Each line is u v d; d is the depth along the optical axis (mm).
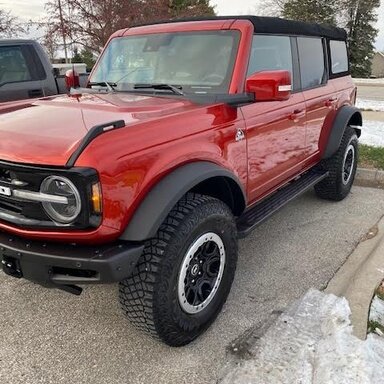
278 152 3914
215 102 3215
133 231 2465
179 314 2787
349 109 5297
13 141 2531
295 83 4285
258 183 3695
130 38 3990
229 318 3227
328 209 5359
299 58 4359
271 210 3887
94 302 3457
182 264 2705
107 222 2395
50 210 2430
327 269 3916
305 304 3320
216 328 3121
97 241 2441
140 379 2691
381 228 4742
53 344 2994
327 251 4258
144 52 3812
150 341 3018
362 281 3463
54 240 2482
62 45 11586
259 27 3613
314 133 4656
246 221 3619
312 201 5641
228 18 3648
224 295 3178
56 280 2484
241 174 3375
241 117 3309
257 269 3920
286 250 4285
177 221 2670
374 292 3330
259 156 3592
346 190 5621
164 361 2828
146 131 2598
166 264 2607
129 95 3531
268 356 2768
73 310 3359
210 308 3055
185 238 2674
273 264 4012
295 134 4188
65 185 2357
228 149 3162
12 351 2924
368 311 3072
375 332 2879
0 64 6137
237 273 3852
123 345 2982
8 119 2881
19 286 3678
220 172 2891
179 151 2730
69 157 2324
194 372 2734
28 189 2455
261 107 3570
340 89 5277
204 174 2752
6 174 2529
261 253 4227
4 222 2609
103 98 3404
